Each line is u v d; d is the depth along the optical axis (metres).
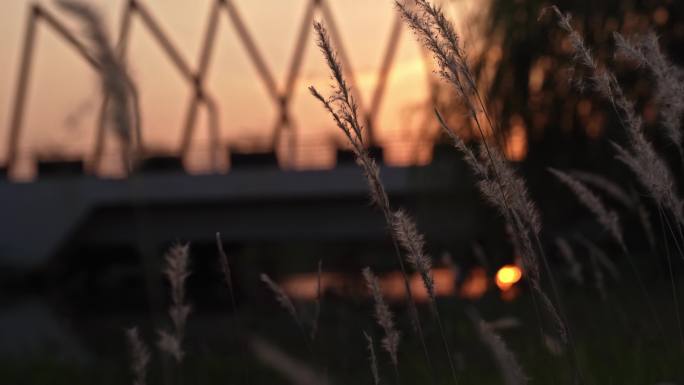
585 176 3.75
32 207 36.62
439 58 2.02
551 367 2.81
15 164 37.12
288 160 33.28
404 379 4.36
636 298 5.54
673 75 2.21
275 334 6.20
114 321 17.08
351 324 6.30
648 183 2.29
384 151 27.50
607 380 3.62
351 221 32.50
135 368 2.08
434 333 3.95
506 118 12.64
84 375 7.36
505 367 2.13
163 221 34.75
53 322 21.30
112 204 34.88
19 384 7.13
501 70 12.94
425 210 13.73
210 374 5.52
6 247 36.47
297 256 15.80
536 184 12.52
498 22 12.91
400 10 2.00
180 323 2.03
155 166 34.44
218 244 2.34
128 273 34.38
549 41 12.54
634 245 9.80
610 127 11.41
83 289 34.84
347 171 32.44
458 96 2.07
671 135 2.30
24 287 35.62
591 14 11.78
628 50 2.22
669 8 11.45
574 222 11.85
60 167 35.84
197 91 40.69
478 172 2.08
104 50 1.98
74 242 36.38
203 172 34.22
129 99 2.09
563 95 12.36
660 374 3.34
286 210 33.66
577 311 5.70
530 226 2.12
